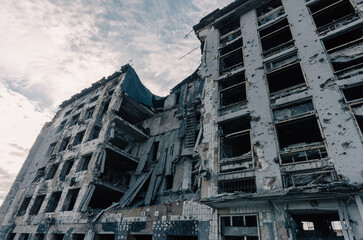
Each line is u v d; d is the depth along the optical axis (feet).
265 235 26.40
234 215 30.45
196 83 66.54
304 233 25.99
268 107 34.99
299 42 38.32
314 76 33.01
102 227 45.09
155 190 52.06
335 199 23.94
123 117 78.43
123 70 79.77
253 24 49.26
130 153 69.72
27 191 73.36
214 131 39.37
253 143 33.04
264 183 28.81
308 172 26.73
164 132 67.36
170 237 36.68
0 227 69.97
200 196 36.52
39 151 87.86
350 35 37.60
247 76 41.29
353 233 21.63
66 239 48.52
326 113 29.01
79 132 73.77
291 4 44.88
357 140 25.14
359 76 29.17
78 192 59.67
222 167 34.96
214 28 58.03
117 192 60.54
